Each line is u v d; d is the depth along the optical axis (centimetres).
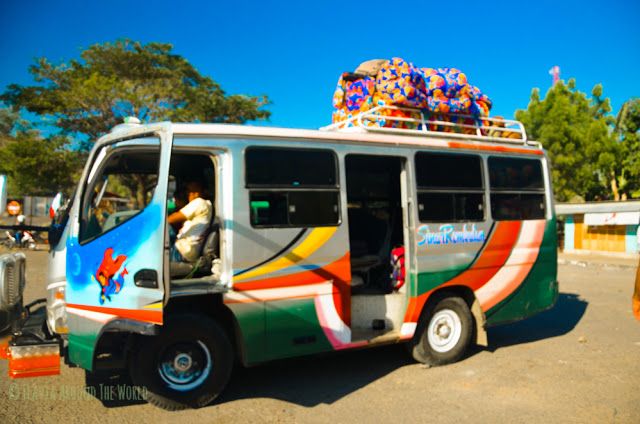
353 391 532
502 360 648
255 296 482
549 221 713
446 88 652
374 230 686
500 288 658
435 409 485
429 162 607
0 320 510
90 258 457
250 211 483
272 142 504
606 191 2853
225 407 483
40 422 442
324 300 520
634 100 2622
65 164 2716
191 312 473
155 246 422
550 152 2683
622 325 859
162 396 460
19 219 2195
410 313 588
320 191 526
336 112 699
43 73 2731
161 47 2989
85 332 454
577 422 457
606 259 2141
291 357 504
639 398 516
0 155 2747
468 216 632
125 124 532
